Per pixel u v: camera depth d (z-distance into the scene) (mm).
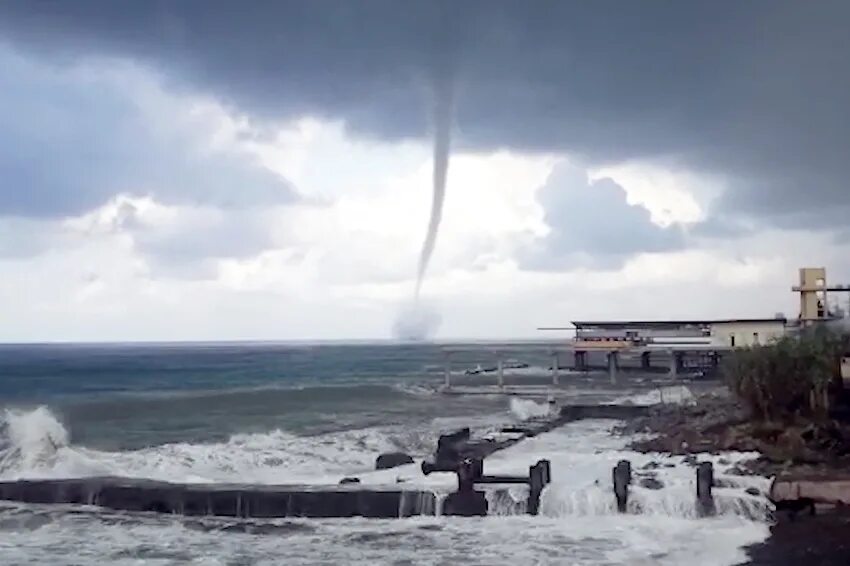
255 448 39656
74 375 104188
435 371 123125
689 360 83438
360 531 24844
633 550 22344
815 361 36062
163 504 27625
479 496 26344
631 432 43625
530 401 65688
